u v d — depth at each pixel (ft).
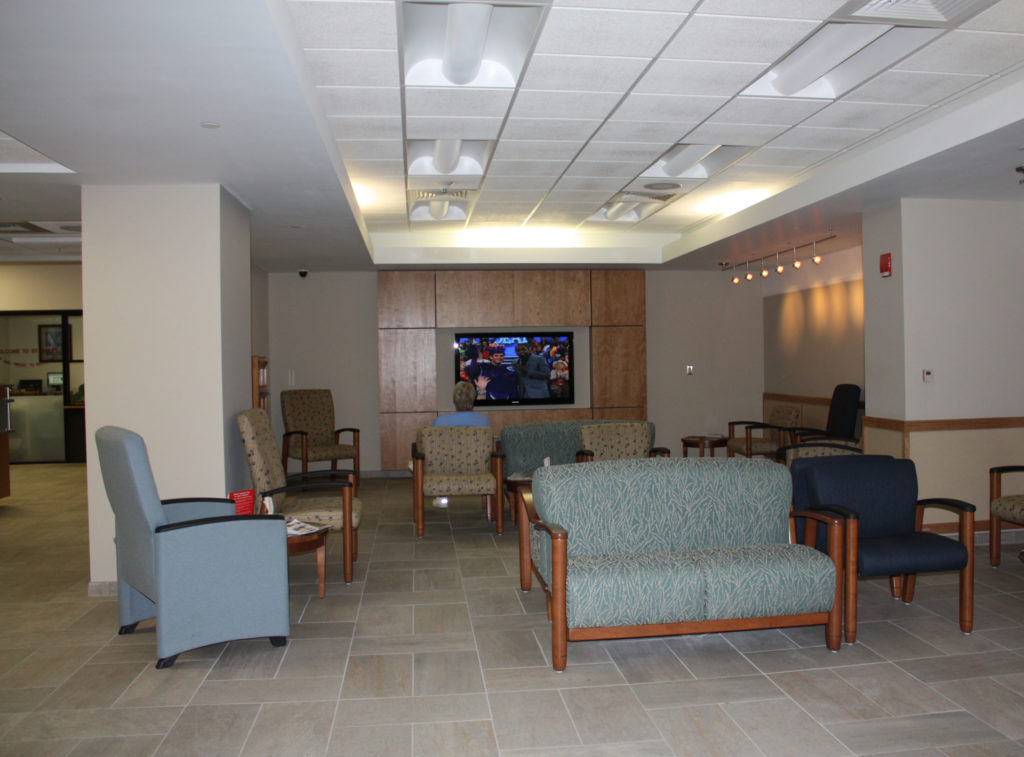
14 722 9.16
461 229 26.25
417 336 28.50
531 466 20.89
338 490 25.29
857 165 16.20
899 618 12.58
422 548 17.99
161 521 10.80
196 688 10.10
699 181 19.51
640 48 11.08
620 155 16.88
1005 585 14.47
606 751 8.38
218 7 7.48
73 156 12.59
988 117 12.74
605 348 29.45
